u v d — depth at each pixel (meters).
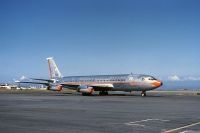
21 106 34.84
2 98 57.19
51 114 25.34
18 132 15.80
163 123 19.48
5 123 19.41
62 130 16.53
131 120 21.09
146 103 41.00
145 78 68.81
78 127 17.67
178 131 16.19
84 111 28.28
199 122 20.02
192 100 49.72
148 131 16.20
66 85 82.31
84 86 74.69
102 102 43.34
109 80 75.31
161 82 67.56
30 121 20.45
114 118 22.36
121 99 53.00
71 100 49.19
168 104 38.88
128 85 71.44
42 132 15.83
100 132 15.88
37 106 34.84
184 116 23.86
